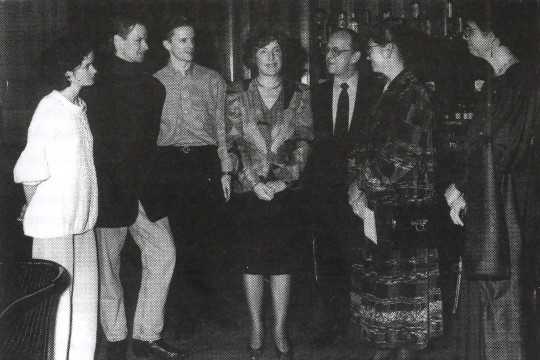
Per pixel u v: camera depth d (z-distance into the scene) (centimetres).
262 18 541
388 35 327
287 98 371
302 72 385
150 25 448
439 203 344
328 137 386
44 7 566
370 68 381
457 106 437
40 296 234
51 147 294
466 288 320
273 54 361
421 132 318
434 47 342
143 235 391
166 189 386
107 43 366
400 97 321
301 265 375
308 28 522
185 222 447
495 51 295
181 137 420
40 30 570
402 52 328
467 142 302
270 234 368
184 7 533
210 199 438
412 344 334
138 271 568
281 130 369
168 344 407
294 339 429
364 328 346
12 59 571
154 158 379
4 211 458
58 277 247
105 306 378
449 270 395
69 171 298
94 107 352
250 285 379
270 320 462
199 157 423
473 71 438
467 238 300
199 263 467
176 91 418
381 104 327
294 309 465
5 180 487
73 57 299
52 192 295
